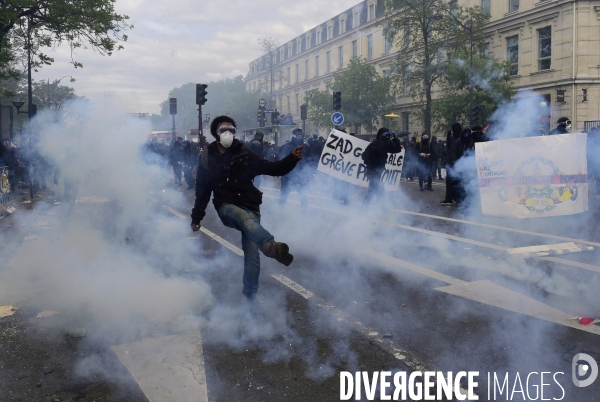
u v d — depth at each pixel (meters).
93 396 3.21
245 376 3.43
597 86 28.33
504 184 9.66
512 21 31.77
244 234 4.41
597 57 28.19
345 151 10.28
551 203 9.42
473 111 23.12
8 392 3.28
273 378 3.40
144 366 3.59
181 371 3.50
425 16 29.66
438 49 30.20
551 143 9.39
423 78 30.88
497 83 27.56
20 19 19.61
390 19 32.09
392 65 34.09
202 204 4.45
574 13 27.83
